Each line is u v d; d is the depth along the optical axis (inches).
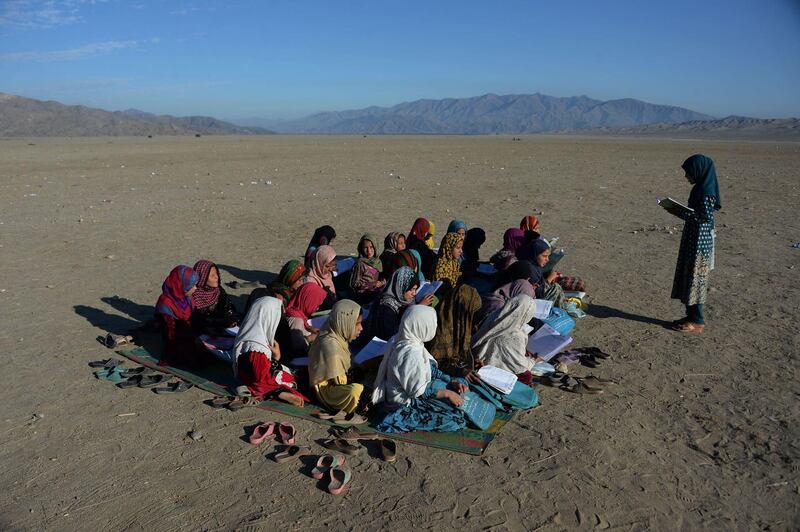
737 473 191.9
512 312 242.8
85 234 563.8
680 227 612.7
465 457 199.5
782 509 174.9
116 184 969.5
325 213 689.0
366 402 226.8
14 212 681.6
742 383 255.9
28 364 271.1
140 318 337.4
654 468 193.9
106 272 433.1
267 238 556.4
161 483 183.9
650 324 329.4
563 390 249.6
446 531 164.1
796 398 242.1
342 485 180.7
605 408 233.8
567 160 1657.2
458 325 240.4
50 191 872.9
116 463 194.4
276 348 247.1
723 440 211.2
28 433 211.9
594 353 283.7
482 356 250.2
